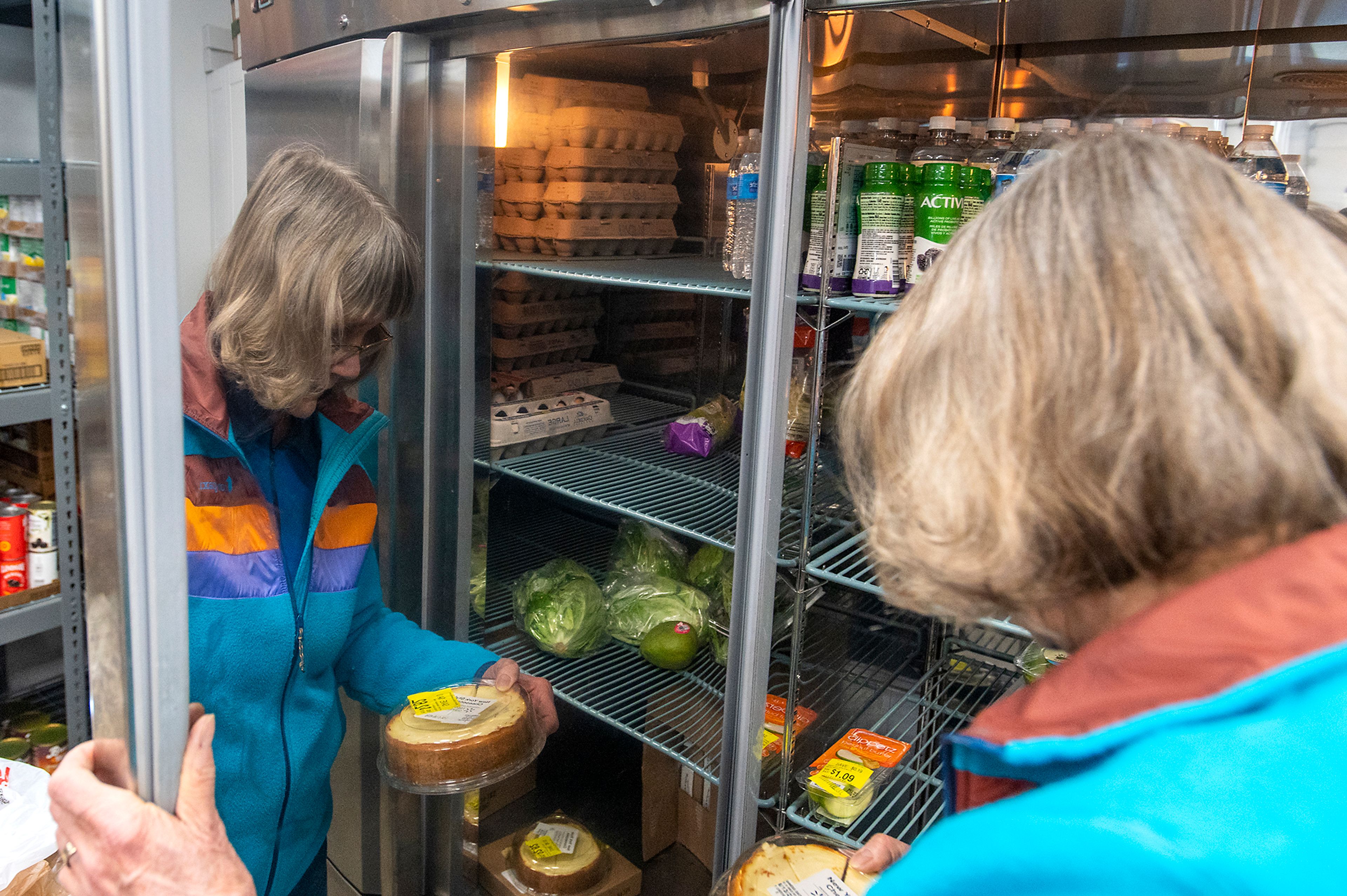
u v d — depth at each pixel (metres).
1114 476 0.44
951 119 1.40
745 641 1.39
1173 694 0.42
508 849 1.90
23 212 2.23
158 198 0.49
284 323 1.06
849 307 1.28
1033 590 0.49
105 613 0.57
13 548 2.12
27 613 2.11
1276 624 0.42
